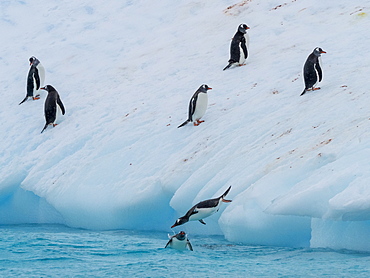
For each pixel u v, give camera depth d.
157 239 40.34
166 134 51.66
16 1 100.44
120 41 80.56
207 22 78.00
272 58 61.59
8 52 83.75
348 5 69.81
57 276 28.97
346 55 56.53
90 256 33.91
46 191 51.38
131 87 64.75
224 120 50.19
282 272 28.05
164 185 44.06
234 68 62.44
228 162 42.34
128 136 53.47
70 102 65.06
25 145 59.12
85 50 79.81
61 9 95.25
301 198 31.80
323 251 32.16
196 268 29.75
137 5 90.62
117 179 48.19
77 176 50.50
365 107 42.28
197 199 39.97
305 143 39.72
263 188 35.59
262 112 49.31
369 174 31.02
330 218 30.25
